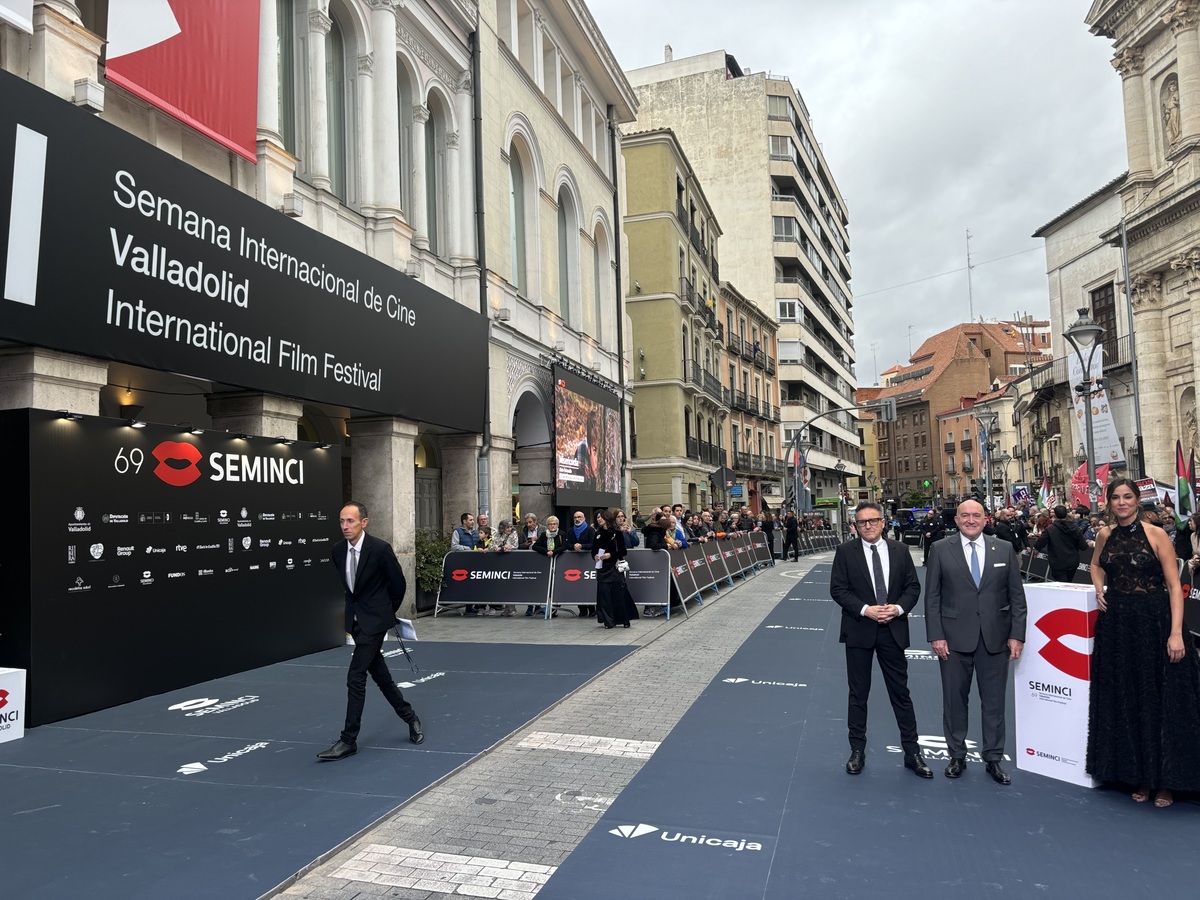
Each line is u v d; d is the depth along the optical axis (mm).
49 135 7004
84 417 7340
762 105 54656
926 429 101875
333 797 5086
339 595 10891
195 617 8492
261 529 9516
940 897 3805
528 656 9906
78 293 7293
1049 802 5004
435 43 15461
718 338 41281
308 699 7758
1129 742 4934
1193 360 27172
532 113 19844
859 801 5043
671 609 14312
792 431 55250
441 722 6867
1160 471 28828
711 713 7227
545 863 4219
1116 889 3865
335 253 11211
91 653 7301
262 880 3951
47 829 4582
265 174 10406
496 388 17172
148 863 4141
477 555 13883
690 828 4648
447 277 15719
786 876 4035
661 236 33250
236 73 9750
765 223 54406
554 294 21062
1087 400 16969
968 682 5570
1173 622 4875
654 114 57062
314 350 10750
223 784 5340
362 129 13195
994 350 103000
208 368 8906
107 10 8422
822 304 68625
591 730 6730
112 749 6141
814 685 8312
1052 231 40562
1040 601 5566
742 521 25047
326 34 12734
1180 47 26969
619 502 24812
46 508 6969
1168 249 27844
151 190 8094
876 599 5621
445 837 4570
